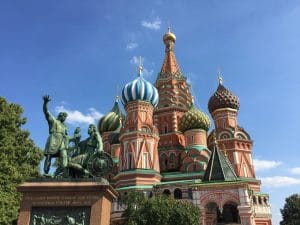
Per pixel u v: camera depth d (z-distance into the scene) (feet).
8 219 80.02
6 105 99.81
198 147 201.16
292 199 232.53
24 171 93.76
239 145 203.00
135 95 203.82
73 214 44.73
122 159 190.08
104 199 46.11
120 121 246.27
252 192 173.58
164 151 215.72
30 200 45.50
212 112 224.74
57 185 45.88
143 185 174.91
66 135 55.26
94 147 54.80
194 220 117.29
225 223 147.02
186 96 246.27
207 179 151.64
